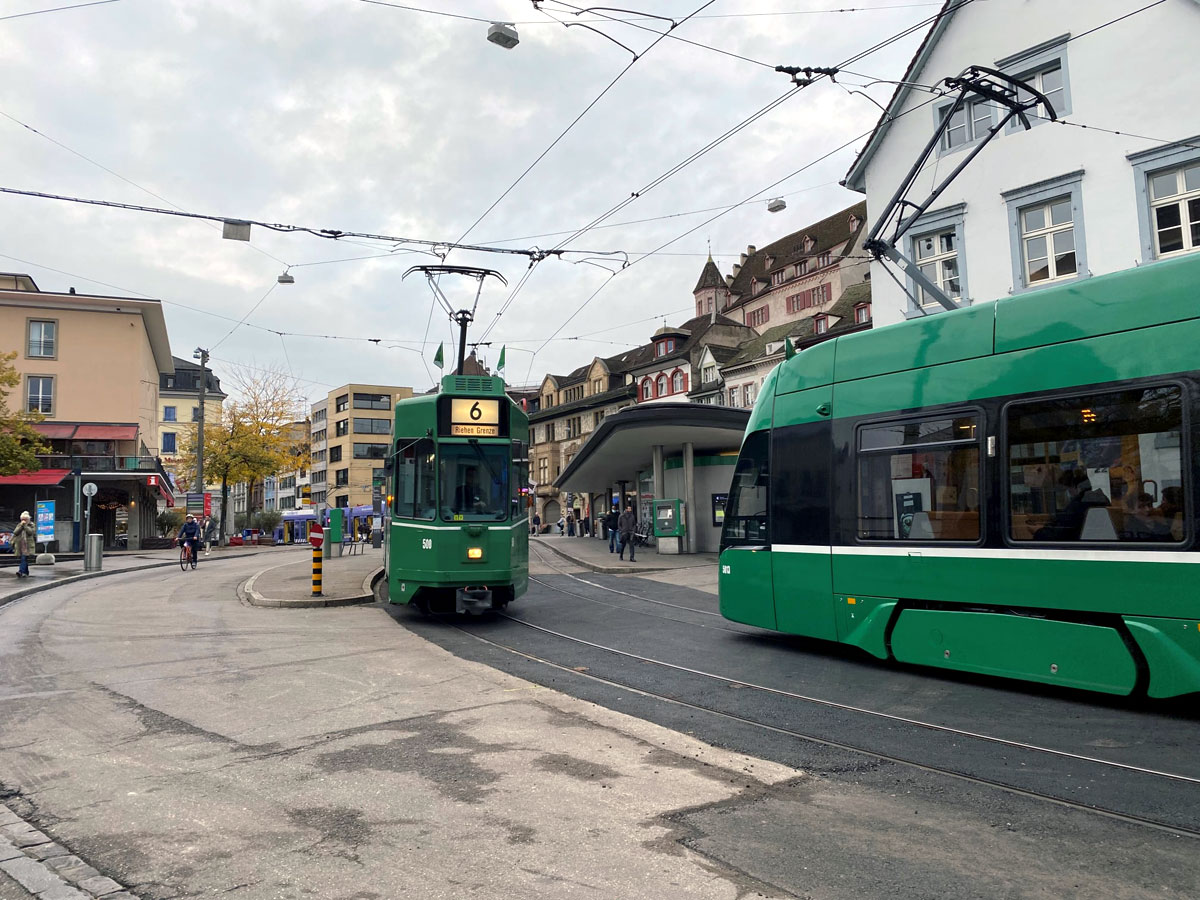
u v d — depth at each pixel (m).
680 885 3.98
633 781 5.54
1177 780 5.61
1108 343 7.69
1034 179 19.56
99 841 4.58
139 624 13.12
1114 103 18.38
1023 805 5.16
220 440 53.34
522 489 14.52
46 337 46.12
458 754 6.15
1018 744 6.50
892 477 9.38
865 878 4.08
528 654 10.78
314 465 107.94
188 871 4.18
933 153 21.58
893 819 4.90
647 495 35.62
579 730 6.82
